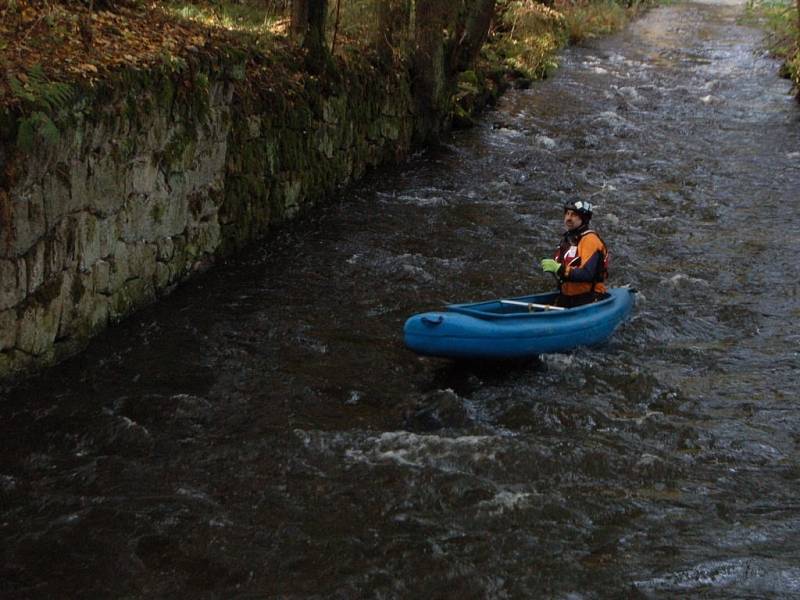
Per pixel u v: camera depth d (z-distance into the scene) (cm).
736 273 1021
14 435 632
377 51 1395
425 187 1317
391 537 539
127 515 553
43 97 652
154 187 837
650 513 572
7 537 530
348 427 670
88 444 629
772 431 684
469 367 777
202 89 888
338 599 487
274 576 504
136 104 782
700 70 2409
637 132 1683
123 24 905
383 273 980
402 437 643
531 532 548
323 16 1184
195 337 802
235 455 622
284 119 1082
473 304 804
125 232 801
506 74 2059
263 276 952
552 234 1130
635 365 791
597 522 561
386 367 771
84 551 521
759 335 863
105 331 790
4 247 642
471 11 1638
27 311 679
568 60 2477
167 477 595
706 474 621
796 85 2059
